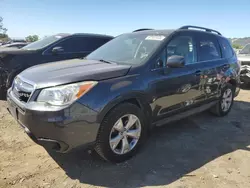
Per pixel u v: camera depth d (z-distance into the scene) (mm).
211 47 5012
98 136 3082
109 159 3254
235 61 5684
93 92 2939
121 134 3318
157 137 4293
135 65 3531
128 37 4555
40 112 2789
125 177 3057
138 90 3332
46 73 3244
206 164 3428
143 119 3545
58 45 7195
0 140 3938
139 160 3469
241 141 4258
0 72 6234
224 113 5566
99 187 2855
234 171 3277
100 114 2982
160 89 3676
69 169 3197
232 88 5625
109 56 4168
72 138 2855
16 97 3297
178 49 4168
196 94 4438
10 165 3240
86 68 3369
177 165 3373
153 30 4562
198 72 4375
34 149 3684
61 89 2844
